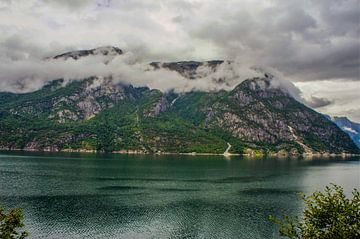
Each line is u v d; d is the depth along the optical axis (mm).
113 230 112250
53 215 127188
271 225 121625
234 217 131750
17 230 108312
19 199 151625
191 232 112750
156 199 161750
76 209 137250
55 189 179125
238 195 178375
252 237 109062
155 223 121625
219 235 110250
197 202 157875
